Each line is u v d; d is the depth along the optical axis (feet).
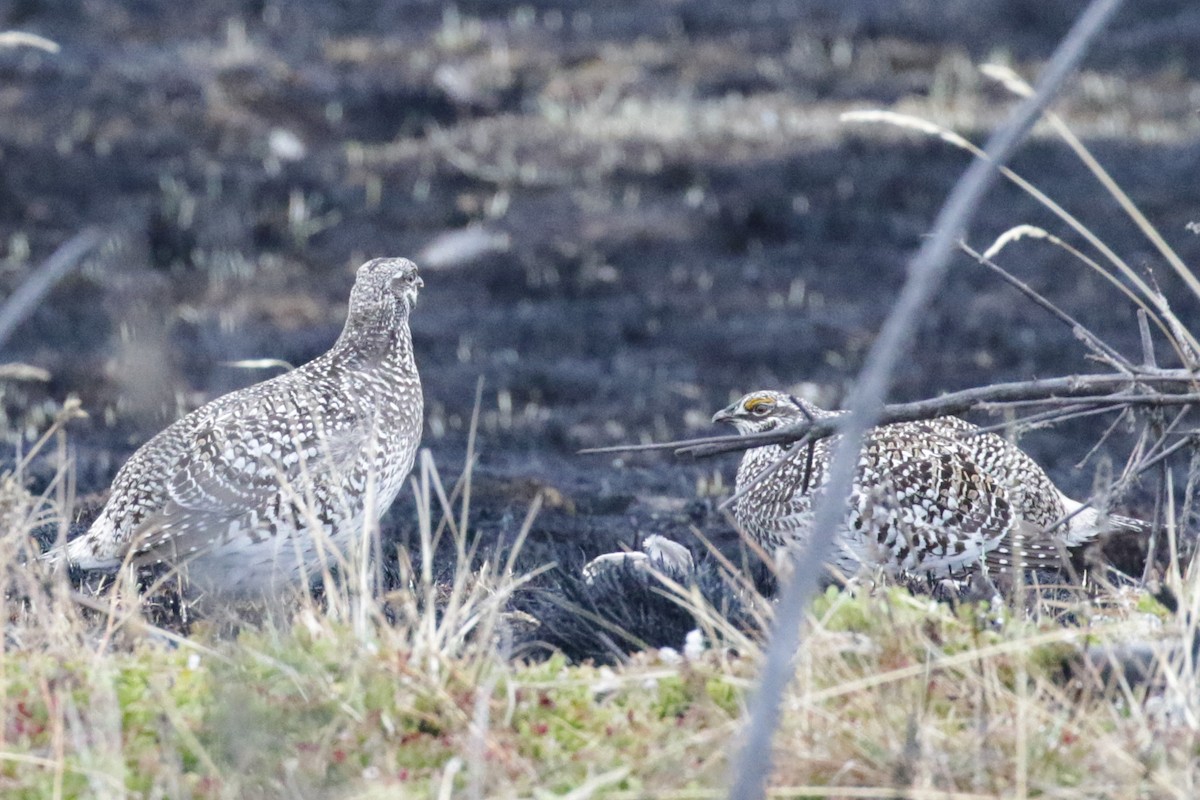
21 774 23.59
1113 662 25.96
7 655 27.50
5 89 108.17
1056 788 23.17
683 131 108.99
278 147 103.40
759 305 82.74
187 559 36.94
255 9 131.44
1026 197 95.81
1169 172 98.53
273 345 73.46
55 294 77.97
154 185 94.07
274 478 36.96
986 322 77.66
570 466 59.36
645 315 81.46
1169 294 80.33
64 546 31.96
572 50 124.88
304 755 24.06
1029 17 132.46
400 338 40.96
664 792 23.16
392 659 26.55
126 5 128.47
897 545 39.68
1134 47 126.21
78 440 59.82
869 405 18.42
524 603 34.19
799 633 26.96
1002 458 41.70
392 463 39.86
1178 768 23.93
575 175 101.65
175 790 22.94
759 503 42.14
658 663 28.02
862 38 128.26
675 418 67.00
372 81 115.96
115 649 29.58
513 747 24.94
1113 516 42.06
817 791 23.26
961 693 26.18
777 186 98.32
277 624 30.91
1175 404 31.99
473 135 107.96
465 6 135.33
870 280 86.48
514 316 81.20
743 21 132.77
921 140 105.60
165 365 26.91
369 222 93.81
